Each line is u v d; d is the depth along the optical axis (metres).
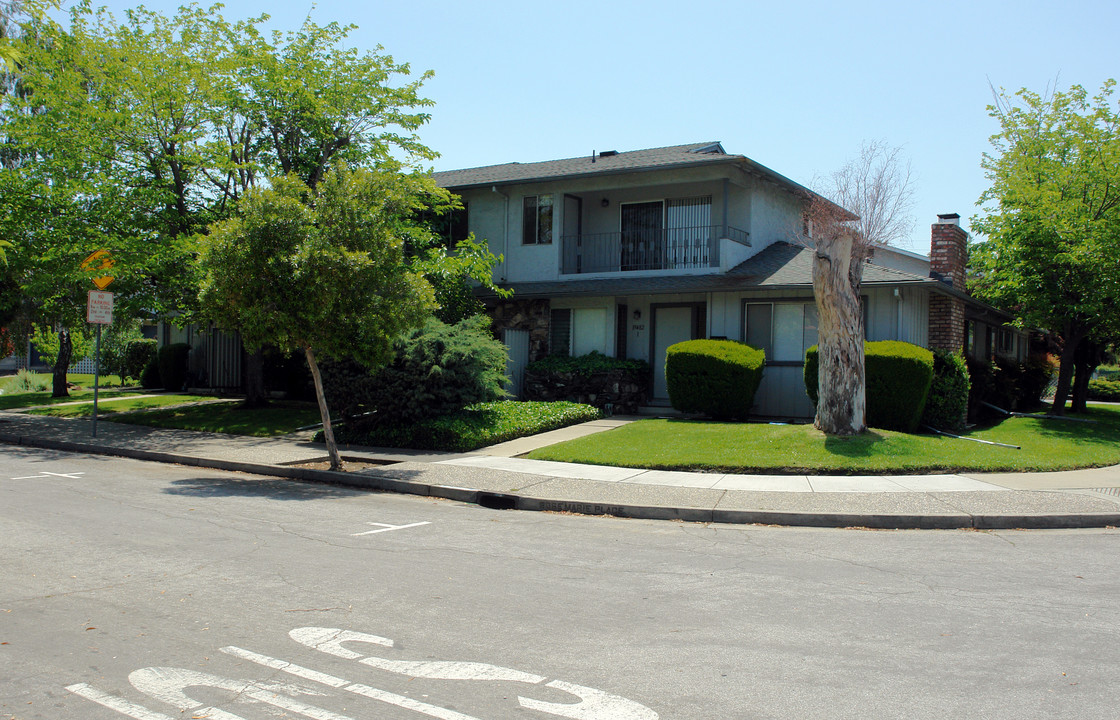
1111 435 16.66
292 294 11.59
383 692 4.23
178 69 17.73
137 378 29.30
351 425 15.48
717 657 4.79
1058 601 6.01
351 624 5.35
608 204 21.73
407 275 12.68
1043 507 9.46
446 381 15.15
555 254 21.08
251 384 20.41
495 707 4.05
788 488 10.70
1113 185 18.75
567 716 3.95
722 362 16.48
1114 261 17.52
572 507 9.98
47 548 7.34
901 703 4.12
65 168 17.23
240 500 10.16
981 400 19.14
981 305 20.48
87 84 18.06
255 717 3.93
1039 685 4.36
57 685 4.30
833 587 6.41
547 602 5.91
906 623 5.46
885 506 9.59
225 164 17.73
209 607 5.67
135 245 17.03
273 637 5.08
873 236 13.76
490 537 8.30
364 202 12.30
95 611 5.56
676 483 11.10
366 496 10.86
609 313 20.14
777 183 21.28
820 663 4.69
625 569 6.97
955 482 11.16
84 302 17.67
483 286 21.55
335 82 18.83
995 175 21.92
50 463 13.39
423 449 14.45
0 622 5.31
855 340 13.62
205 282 11.98
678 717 3.95
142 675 4.45
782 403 18.00
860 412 13.66
